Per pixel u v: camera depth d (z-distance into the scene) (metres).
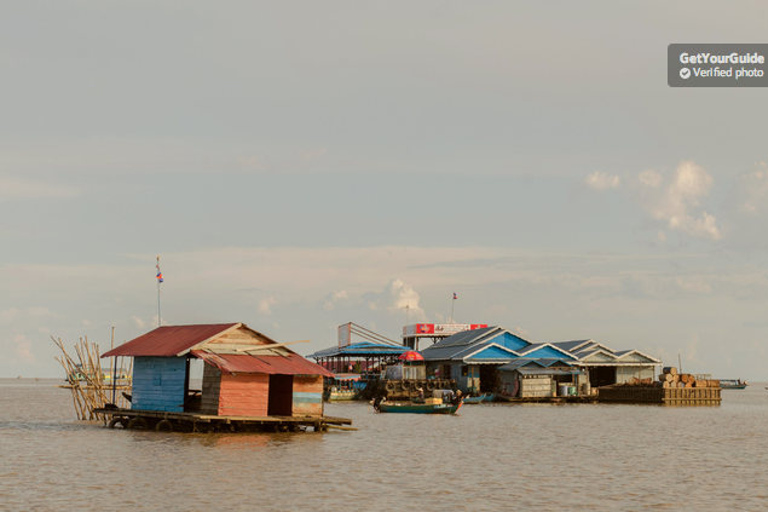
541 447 43.47
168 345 48.81
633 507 25.50
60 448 38.44
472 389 100.81
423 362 110.31
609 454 40.31
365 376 112.56
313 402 48.25
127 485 27.72
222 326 48.06
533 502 26.06
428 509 24.61
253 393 45.75
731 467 35.62
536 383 99.12
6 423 56.56
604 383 112.56
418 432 52.34
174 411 46.84
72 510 23.41
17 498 25.20
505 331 107.94
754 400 149.50
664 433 53.97
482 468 34.22
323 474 31.14
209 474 30.36
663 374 98.56
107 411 50.81
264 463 33.75
